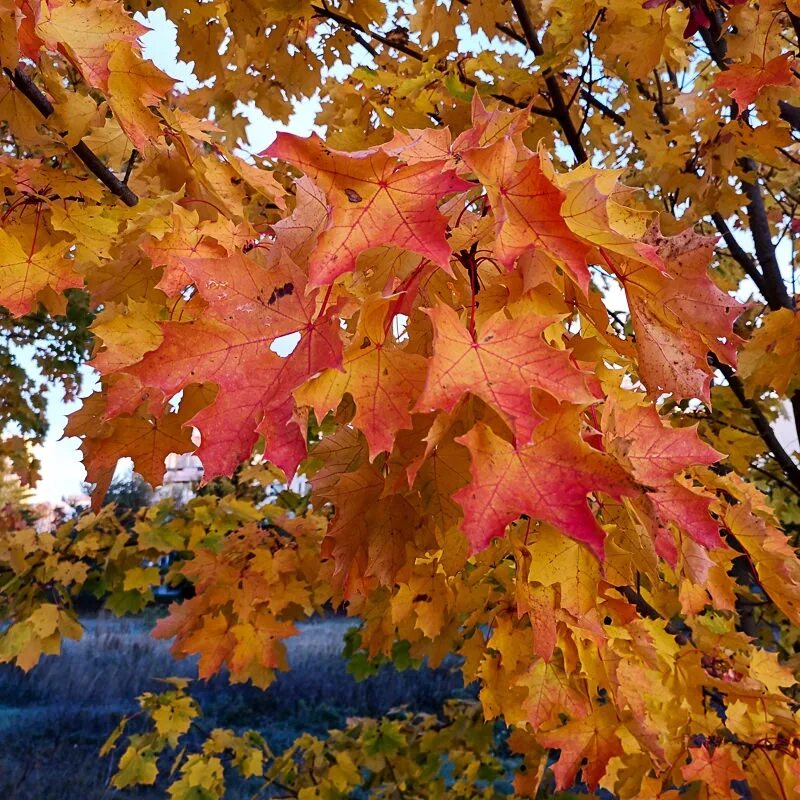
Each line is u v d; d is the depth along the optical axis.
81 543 1.88
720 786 0.92
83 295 2.56
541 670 0.87
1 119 0.84
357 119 1.37
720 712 1.23
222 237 0.74
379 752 2.19
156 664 4.59
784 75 0.89
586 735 0.89
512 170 0.58
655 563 0.66
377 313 0.59
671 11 1.24
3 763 3.51
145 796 3.41
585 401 0.54
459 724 2.13
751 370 1.24
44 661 4.45
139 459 0.79
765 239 1.72
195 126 0.83
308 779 2.26
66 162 0.98
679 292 0.64
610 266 0.66
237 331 0.59
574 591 0.69
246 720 4.16
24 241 0.83
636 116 1.43
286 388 0.58
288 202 0.86
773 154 1.34
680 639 1.12
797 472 1.66
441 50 1.40
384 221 0.56
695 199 1.51
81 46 0.71
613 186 0.67
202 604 1.52
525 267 0.61
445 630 1.44
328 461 0.72
